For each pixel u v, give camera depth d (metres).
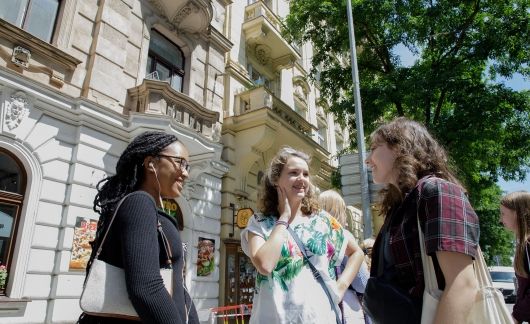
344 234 2.36
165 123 7.35
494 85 10.91
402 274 1.40
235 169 10.44
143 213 1.45
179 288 1.59
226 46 10.88
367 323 2.59
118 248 1.44
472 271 1.20
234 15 12.38
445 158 1.57
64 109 6.44
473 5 11.13
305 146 12.52
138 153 1.74
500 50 10.66
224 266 9.39
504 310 1.19
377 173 1.70
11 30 5.93
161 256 1.57
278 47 13.41
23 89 5.88
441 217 1.25
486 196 14.58
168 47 9.40
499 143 11.68
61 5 7.03
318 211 2.39
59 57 6.61
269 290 2.00
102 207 1.63
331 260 2.20
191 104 8.47
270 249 1.96
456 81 10.28
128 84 7.89
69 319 5.86
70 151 6.50
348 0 9.98
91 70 7.11
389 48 11.98
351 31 9.60
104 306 1.35
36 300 5.60
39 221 5.84
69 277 5.97
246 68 12.44
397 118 1.75
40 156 6.04
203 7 9.46
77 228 6.23
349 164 7.79
